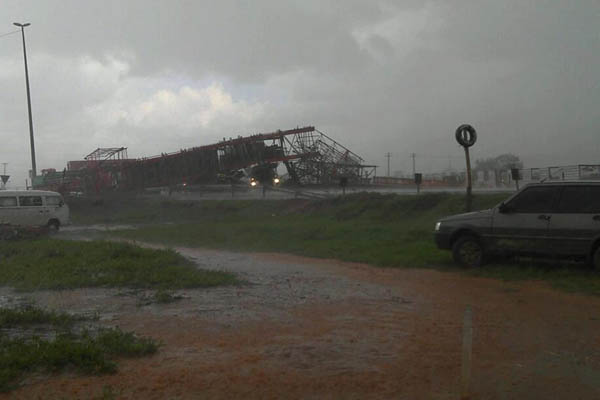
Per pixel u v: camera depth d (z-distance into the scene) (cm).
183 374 528
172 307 853
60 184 4512
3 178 3988
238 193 3631
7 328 715
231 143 3725
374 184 3822
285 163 3656
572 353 598
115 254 1373
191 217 3262
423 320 750
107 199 4069
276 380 513
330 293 959
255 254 1611
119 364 559
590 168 3017
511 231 1095
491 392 487
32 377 513
